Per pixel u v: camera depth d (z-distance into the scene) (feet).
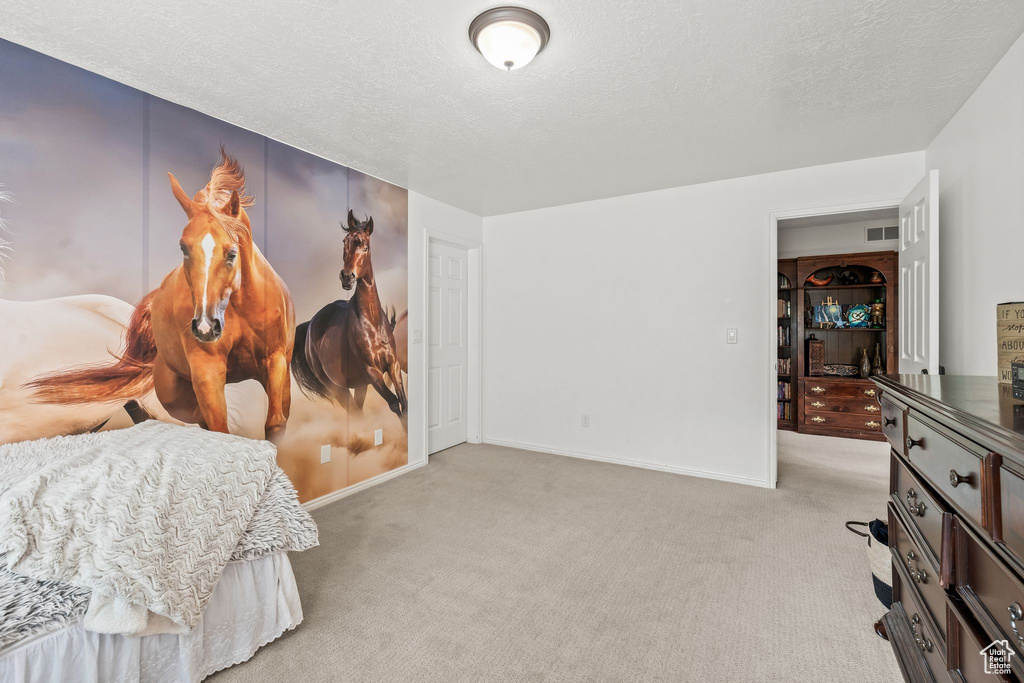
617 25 5.53
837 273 16.72
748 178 11.13
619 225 12.76
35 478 4.39
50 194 6.22
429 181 11.53
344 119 8.12
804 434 16.20
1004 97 6.18
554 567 7.32
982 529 2.78
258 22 5.52
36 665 3.76
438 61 6.33
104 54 6.18
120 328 6.89
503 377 14.78
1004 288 6.19
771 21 5.47
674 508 9.66
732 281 11.34
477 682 4.94
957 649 3.38
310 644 5.54
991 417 2.81
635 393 12.61
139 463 5.07
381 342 11.42
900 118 8.05
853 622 5.88
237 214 8.42
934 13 5.33
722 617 6.02
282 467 9.22
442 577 7.03
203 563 4.67
